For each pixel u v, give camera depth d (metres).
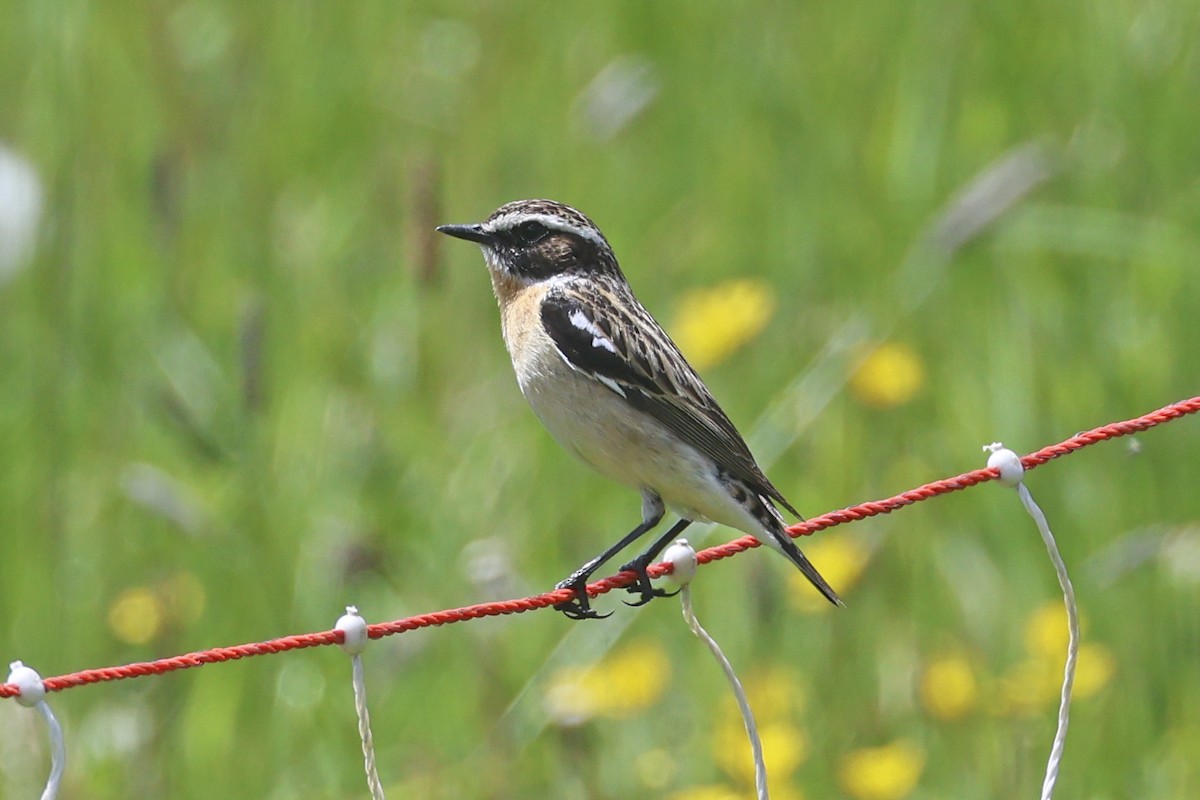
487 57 16.64
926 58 15.83
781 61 15.92
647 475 9.95
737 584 12.38
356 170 15.98
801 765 11.41
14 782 11.77
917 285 13.95
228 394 14.14
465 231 10.86
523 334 10.31
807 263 14.81
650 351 9.97
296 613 12.45
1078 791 11.23
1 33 16.27
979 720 11.38
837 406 13.55
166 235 14.44
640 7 16.64
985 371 13.80
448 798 11.32
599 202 15.78
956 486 8.55
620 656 11.86
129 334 14.45
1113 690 11.71
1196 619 11.78
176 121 15.81
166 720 12.04
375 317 14.65
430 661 12.14
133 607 12.23
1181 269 13.80
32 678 7.35
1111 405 13.21
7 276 14.25
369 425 13.62
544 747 11.51
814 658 12.09
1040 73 15.71
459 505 13.31
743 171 15.49
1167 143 14.86
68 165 14.09
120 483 12.70
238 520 12.58
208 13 16.86
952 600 12.51
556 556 12.98
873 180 15.19
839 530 12.93
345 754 11.80
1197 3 15.21
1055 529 12.84
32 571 12.63
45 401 13.33
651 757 11.48
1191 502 12.80
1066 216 14.04
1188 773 11.27
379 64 16.55
